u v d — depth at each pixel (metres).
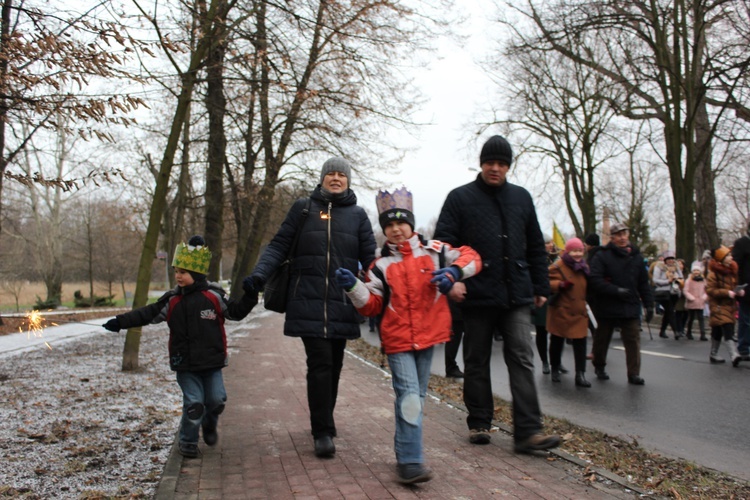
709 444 5.37
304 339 4.77
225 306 4.84
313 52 12.06
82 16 5.47
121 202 35.16
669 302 14.64
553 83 26.20
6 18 5.34
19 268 37.34
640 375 9.11
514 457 4.55
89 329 18.48
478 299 4.89
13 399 6.96
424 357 4.30
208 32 9.12
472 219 5.00
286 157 18.61
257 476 4.13
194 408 4.62
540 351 9.52
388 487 3.88
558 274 8.33
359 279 4.57
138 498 3.78
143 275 9.21
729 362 10.02
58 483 4.09
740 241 9.51
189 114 15.16
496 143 4.99
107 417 6.08
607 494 3.74
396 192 4.33
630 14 17.59
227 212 22.42
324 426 4.63
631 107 22.69
